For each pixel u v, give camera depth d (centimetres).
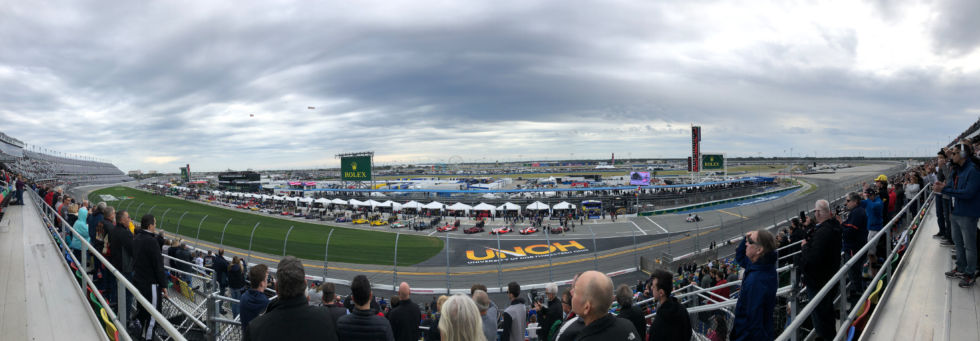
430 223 5972
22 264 808
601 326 317
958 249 589
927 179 1252
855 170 14338
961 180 566
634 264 3641
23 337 476
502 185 9256
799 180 11206
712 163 9656
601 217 6244
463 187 9431
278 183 12500
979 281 574
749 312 442
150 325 617
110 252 777
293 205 8850
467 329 346
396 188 10275
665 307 444
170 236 5150
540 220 5750
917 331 454
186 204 9012
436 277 3459
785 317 755
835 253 536
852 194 735
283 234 5422
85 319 540
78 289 657
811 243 552
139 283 616
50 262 827
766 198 7519
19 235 1130
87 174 17250
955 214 581
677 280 2523
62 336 484
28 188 2373
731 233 4588
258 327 339
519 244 4659
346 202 7538
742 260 587
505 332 595
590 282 319
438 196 8525
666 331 437
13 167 8169
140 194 11231
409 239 5072
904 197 1270
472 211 7025
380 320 421
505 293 2881
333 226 6181
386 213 7444
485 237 5103
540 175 17325
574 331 350
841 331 415
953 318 474
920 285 589
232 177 11562
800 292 725
